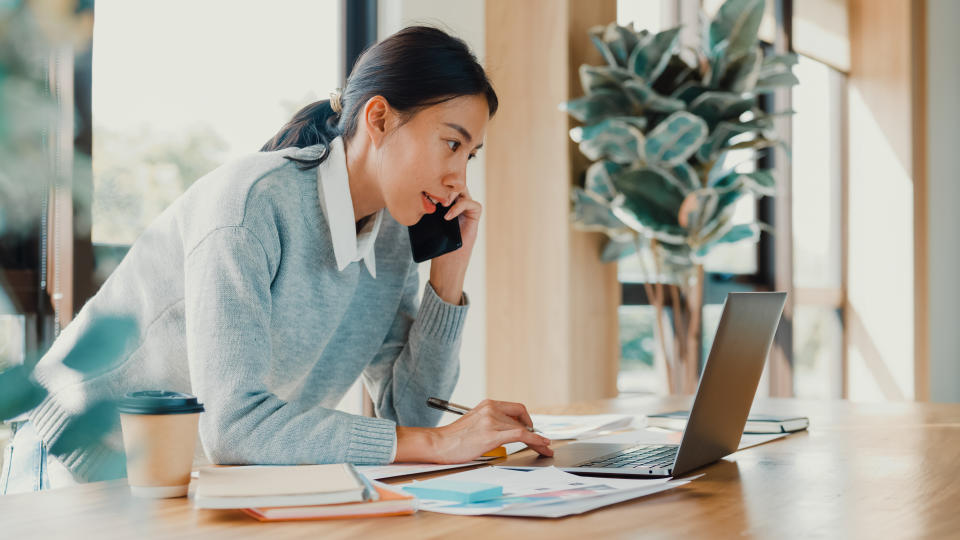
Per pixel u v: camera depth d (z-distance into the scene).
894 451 1.26
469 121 1.18
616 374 3.33
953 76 5.69
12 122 0.26
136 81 2.21
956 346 5.62
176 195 2.32
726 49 3.13
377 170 1.21
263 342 1.06
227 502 0.75
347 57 2.87
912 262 5.20
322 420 1.02
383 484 0.88
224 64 2.45
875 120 5.39
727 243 3.18
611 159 3.17
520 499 0.83
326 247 1.24
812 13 5.21
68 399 0.31
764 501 0.87
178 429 0.85
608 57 3.08
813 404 2.09
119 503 0.83
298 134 1.29
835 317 5.42
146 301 1.19
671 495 0.90
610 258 3.21
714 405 1.04
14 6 0.26
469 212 1.43
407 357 1.47
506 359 3.22
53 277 1.91
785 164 4.98
